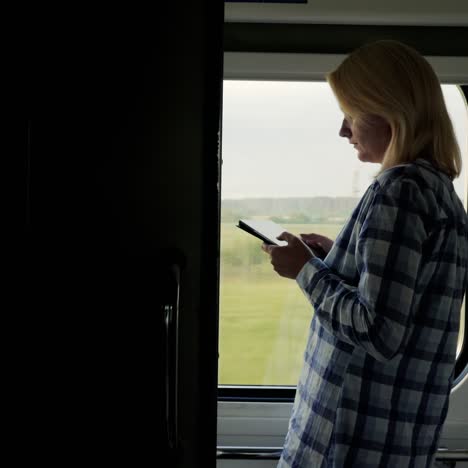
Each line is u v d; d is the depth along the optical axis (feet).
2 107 2.29
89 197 2.46
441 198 3.33
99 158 2.45
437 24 5.27
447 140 3.56
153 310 2.51
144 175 2.48
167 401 2.47
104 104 2.43
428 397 3.47
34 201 2.40
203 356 2.64
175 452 2.54
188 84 2.46
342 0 5.10
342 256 3.57
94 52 2.40
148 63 2.43
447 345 3.49
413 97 3.45
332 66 5.30
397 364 3.35
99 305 2.49
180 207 2.51
